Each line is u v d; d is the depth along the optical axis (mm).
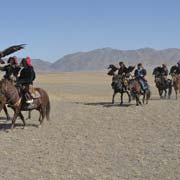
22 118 22938
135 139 19594
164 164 15062
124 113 28016
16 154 16906
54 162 15562
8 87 21938
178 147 17672
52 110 30406
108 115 27234
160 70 38719
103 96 43594
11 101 22078
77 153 16938
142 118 25766
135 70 33000
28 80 22547
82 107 32031
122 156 16359
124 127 22828
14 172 14289
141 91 32469
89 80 81688
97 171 14320
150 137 20000
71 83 69875
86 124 23922
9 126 23578
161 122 24188
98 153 16906
